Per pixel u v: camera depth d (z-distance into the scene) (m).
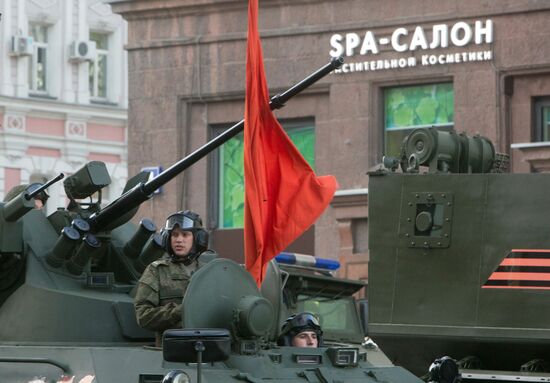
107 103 90.81
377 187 30.31
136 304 23.69
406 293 30.00
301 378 23.31
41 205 29.80
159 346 23.56
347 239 55.31
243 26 57.94
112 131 90.56
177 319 23.25
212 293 23.16
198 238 24.20
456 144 30.75
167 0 58.88
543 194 29.25
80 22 89.31
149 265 24.00
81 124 89.00
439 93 54.28
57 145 88.19
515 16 52.28
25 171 86.88
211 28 58.53
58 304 24.81
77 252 25.38
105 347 23.08
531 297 29.16
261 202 25.81
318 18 56.03
